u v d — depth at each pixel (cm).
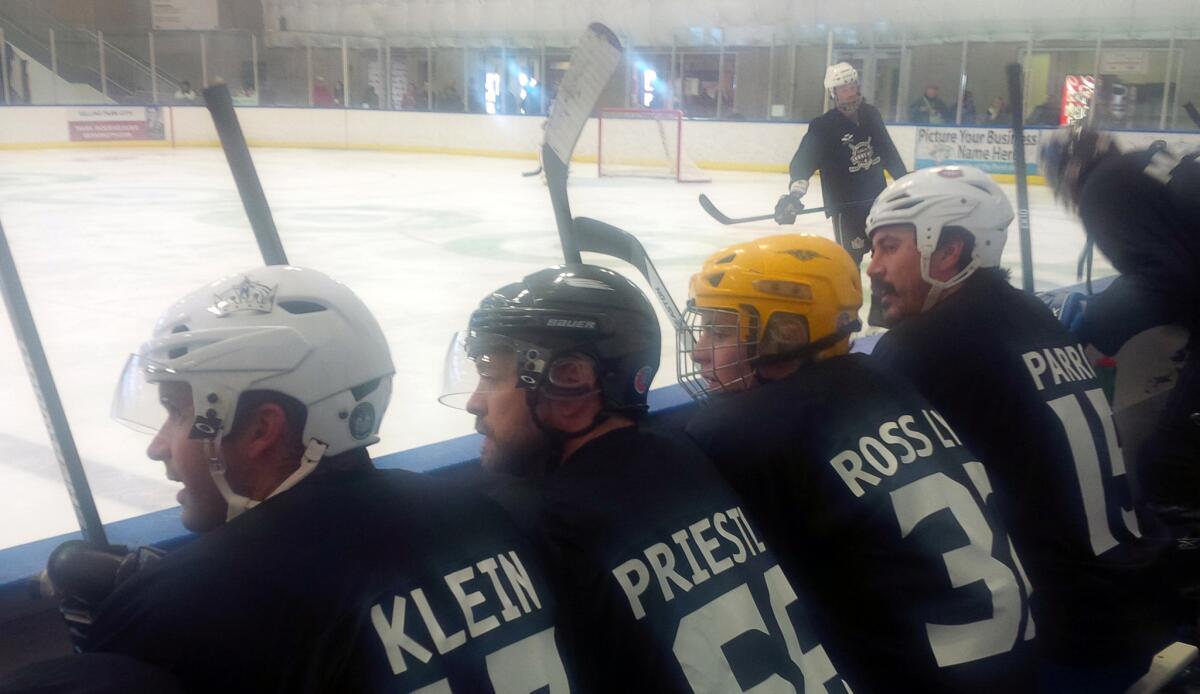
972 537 136
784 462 139
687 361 165
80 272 644
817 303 153
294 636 87
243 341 99
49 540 153
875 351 181
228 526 93
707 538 115
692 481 118
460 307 545
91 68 1700
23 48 1647
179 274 644
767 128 1427
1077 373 176
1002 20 1337
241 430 100
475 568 98
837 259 156
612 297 123
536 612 100
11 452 295
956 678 129
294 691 87
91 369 399
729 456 142
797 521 139
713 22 1512
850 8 1429
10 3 1653
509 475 129
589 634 110
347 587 89
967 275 181
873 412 142
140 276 634
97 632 92
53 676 77
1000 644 132
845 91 512
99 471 279
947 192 179
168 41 1744
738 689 108
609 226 184
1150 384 271
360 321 106
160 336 103
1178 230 220
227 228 845
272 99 1830
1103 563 167
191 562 90
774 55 1486
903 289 185
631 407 126
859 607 136
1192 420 227
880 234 186
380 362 108
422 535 96
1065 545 167
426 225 889
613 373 123
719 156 1475
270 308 102
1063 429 168
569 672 103
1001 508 159
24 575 140
